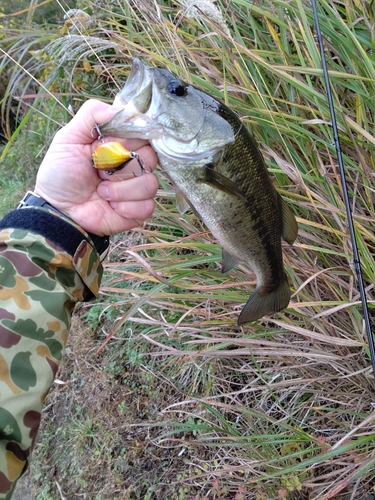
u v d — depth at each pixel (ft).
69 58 2.03
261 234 1.25
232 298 1.59
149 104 1.03
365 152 1.56
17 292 0.91
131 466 2.17
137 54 1.89
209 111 1.09
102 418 2.38
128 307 2.41
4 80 3.63
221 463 1.86
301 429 1.58
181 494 1.92
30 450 0.83
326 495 1.35
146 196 1.11
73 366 2.67
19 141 4.27
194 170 1.10
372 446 1.49
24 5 3.58
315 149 1.48
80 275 1.02
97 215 1.10
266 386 1.64
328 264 1.65
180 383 2.13
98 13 2.33
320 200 1.44
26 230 0.98
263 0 1.67
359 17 1.50
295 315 1.76
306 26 1.35
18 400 0.82
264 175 1.20
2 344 0.85
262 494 1.62
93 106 1.06
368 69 1.32
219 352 1.67
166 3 2.16
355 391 1.65
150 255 2.27
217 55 1.77
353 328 1.66
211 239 1.83
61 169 1.05
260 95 1.46
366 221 1.59
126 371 2.40
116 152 0.98
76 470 2.38
